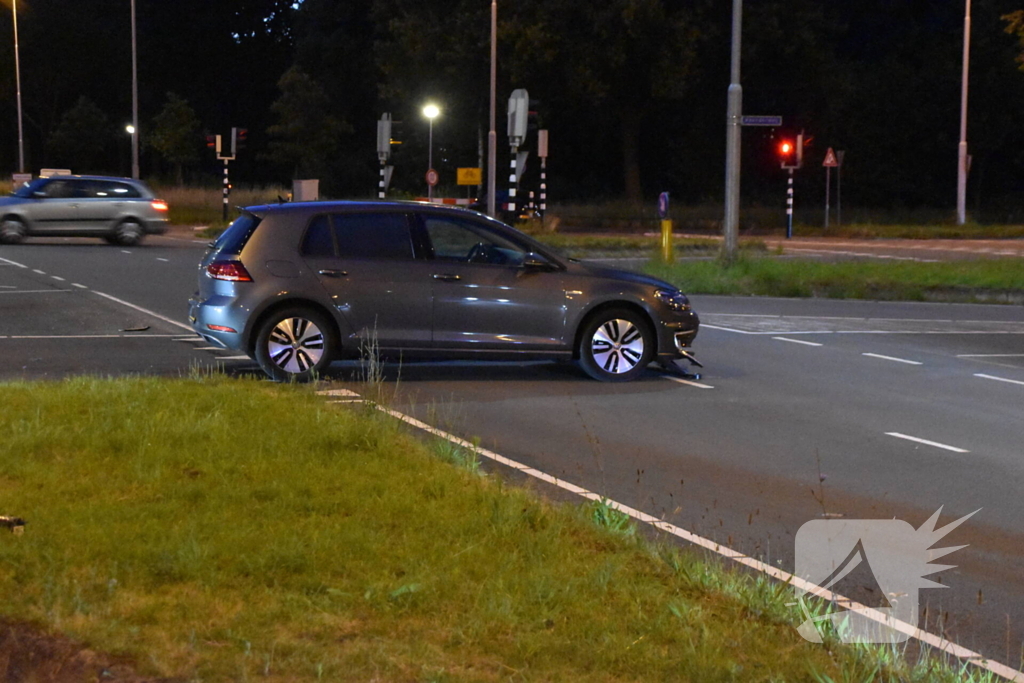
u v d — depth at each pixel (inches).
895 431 476.1
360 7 3361.2
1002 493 385.4
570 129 3036.4
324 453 362.9
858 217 2480.3
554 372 607.2
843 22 3063.5
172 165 3607.3
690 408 518.0
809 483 391.9
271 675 201.6
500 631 225.9
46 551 255.9
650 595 250.8
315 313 553.6
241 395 450.3
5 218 1470.2
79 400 425.1
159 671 201.5
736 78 1143.0
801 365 642.2
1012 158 2960.1
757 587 266.4
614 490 376.5
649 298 580.1
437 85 2746.1
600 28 2369.6
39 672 203.0
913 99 2837.1
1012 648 254.7
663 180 3110.2
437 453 382.6
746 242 1628.9
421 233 567.2
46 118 3745.1
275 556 257.1
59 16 3545.8
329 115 3078.2
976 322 845.8
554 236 1702.8
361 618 230.4
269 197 2427.4
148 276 1080.8
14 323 746.2
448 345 562.9
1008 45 2746.1
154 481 321.7
